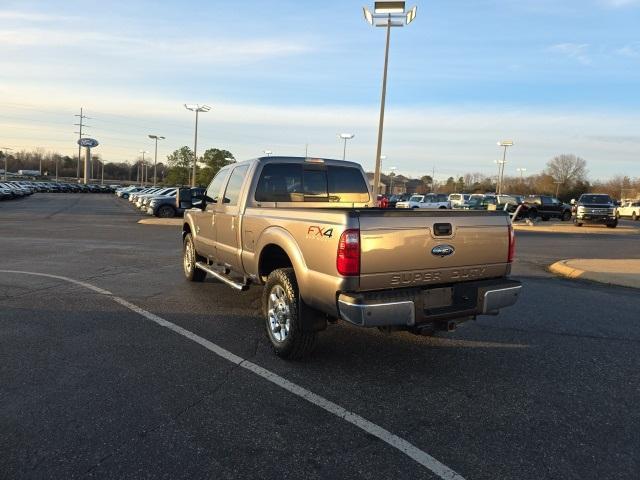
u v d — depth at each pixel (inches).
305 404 154.9
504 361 198.8
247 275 239.1
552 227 1141.7
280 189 243.9
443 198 1517.0
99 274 366.3
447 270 179.6
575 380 180.2
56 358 187.9
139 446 127.8
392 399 160.6
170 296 297.6
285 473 117.6
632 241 812.6
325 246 169.5
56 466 118.1
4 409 146.1
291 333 187.5
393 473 118.5
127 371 177.3
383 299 161.9
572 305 301.9
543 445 133.3
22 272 366.3
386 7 883.4
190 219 329.1
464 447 131.3
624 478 118.6
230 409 149.9
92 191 3941.9
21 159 6830.7
